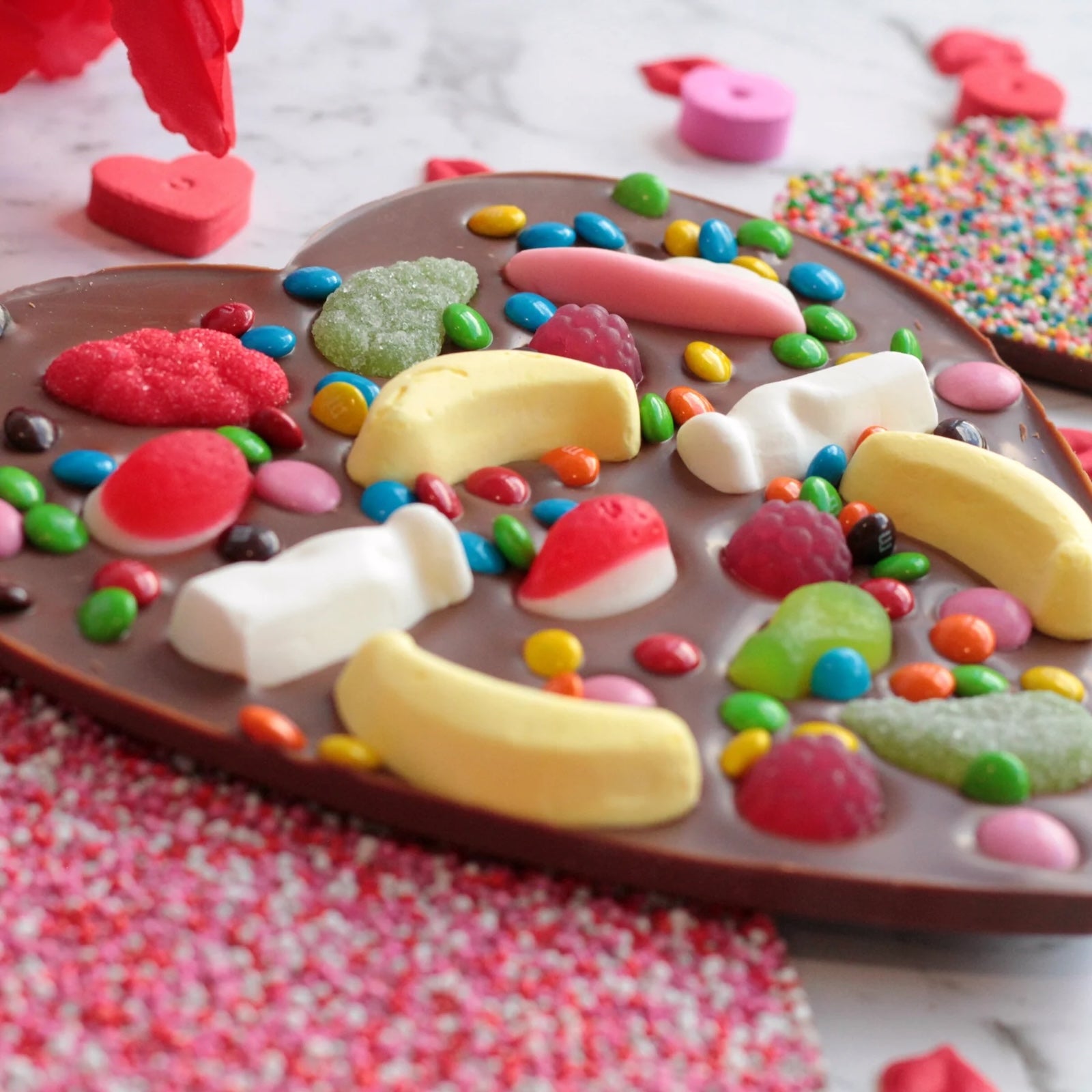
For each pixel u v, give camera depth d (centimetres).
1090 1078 54
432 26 76
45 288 61
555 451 60
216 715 54
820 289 64
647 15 78
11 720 56
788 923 55
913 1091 53
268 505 58
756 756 54
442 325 61
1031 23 82
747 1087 52
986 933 54
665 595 57
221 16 61
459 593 56
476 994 53
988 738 55
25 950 52
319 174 70
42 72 70
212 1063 52
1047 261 70
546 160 72
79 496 57
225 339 60
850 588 57
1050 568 58
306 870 54
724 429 59
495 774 53
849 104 76
